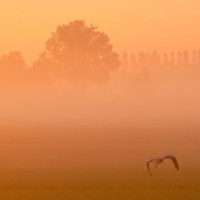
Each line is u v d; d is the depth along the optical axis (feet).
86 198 327.67
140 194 338.75
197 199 324.80
